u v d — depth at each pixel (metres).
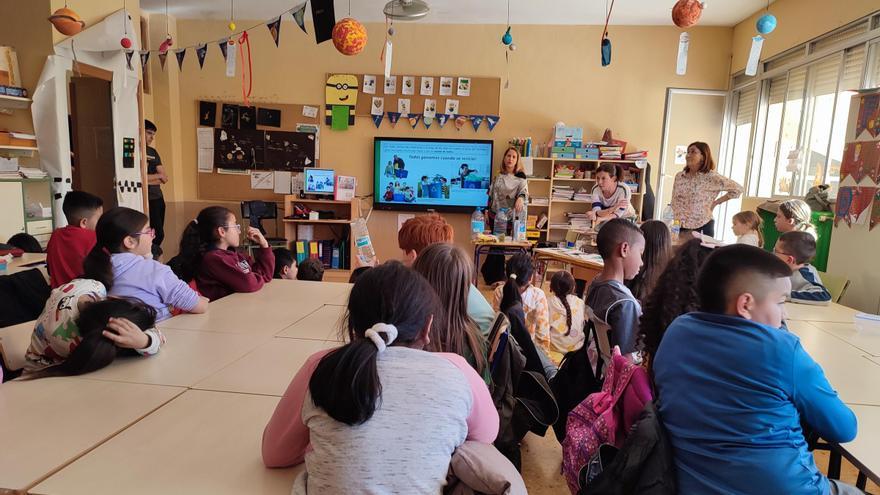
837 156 4.10
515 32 5.86
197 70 6.07
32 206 3.84
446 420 0.82
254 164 6.16
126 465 0.96
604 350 1.74
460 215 6.15
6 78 3.76
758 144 5.28
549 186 6.03
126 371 1.42
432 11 5.53
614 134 5.91
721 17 5.40
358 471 0.77
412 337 0.90
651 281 2.02
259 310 2.11
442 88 5.95
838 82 4.08
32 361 1.54
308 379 0.92
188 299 1.99
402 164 6.08
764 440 0.99
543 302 2.73
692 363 1.08
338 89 6.02
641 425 1.06
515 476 0.87
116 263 1.86
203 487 0.90
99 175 4.62
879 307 3.14
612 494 1.04
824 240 3.77
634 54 5.80
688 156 4.51
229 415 1.17
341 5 5.41
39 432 1.07
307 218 5.86
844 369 1.67
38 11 3.80
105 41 4.06
